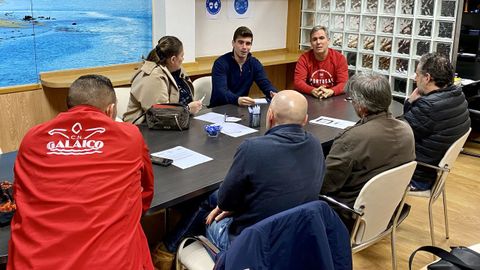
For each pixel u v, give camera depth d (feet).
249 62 12.35
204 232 7.04
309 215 4.18
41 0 12.03
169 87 9.54
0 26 11.43
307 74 12.89
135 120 9.20
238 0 17.04
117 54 13.98
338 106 11.07
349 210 6.48
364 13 15.62
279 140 5.58
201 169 6.91
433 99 8.56
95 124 4.84
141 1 14.12
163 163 7.01
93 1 13.01
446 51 14.20
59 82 12.11
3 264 4.57
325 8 17.03
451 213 10.82
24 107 12.24
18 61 11.99
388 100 6.79
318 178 5.77
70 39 12.83
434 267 4.75
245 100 10.79
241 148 5.58
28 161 4.58
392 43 15.17
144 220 8.39
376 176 6.26
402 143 6.84
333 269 4.26
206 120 9.57
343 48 16.53
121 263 4.24
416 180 8.89
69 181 4.42
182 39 14.79
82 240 4.17
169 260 7.13
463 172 13.23
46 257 4.06
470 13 14.12
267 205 5.52
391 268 8.68
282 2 18.48
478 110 14.58
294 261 4.21
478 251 5.06
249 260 3.97
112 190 4.51
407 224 10.30
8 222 5.04
